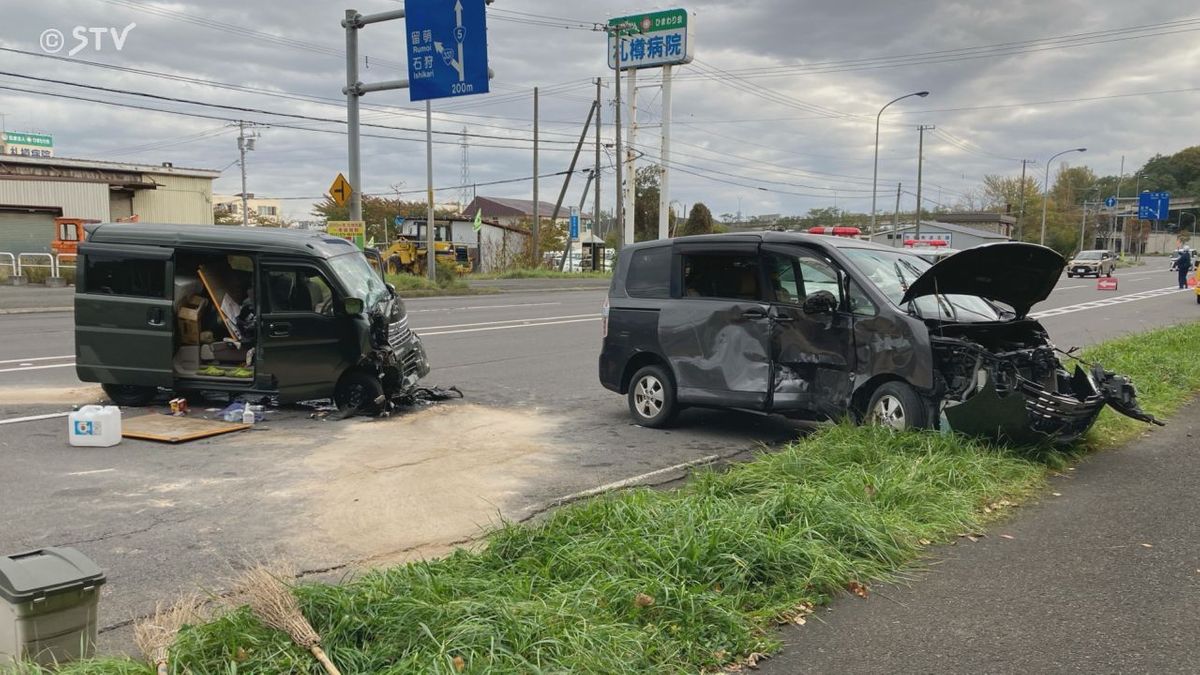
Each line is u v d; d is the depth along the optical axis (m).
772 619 3.99
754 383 7.82
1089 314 22.77
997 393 6.43
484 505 5.98
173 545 5.17
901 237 61.75
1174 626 3.96
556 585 4.02
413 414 9.24
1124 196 119.00
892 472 5.85
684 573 4.16
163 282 9.04
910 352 6.86
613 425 8.80
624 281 8.92
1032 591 4.36
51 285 27.30
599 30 43.44
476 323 19.16
